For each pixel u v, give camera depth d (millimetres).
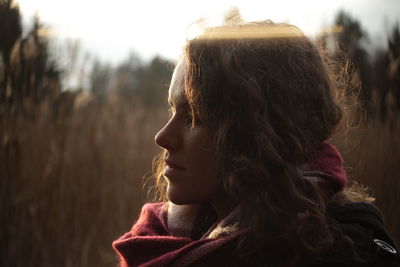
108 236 2830
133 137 3654
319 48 820
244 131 677
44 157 2510
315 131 712
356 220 711
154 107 4727
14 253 2281
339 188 721
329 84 753
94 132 3033
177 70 740
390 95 2287
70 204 2623
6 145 2273
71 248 2549
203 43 699
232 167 674
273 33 713
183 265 689
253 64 691
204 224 798
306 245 645
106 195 2936
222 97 685
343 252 663
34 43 2396
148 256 752
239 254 662
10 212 2293
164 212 862
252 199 663
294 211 660
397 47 2252
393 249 703
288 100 690
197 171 708
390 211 2107
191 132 707
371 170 2160
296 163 686
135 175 3180
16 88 2346
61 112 2742
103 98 3834
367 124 2287
